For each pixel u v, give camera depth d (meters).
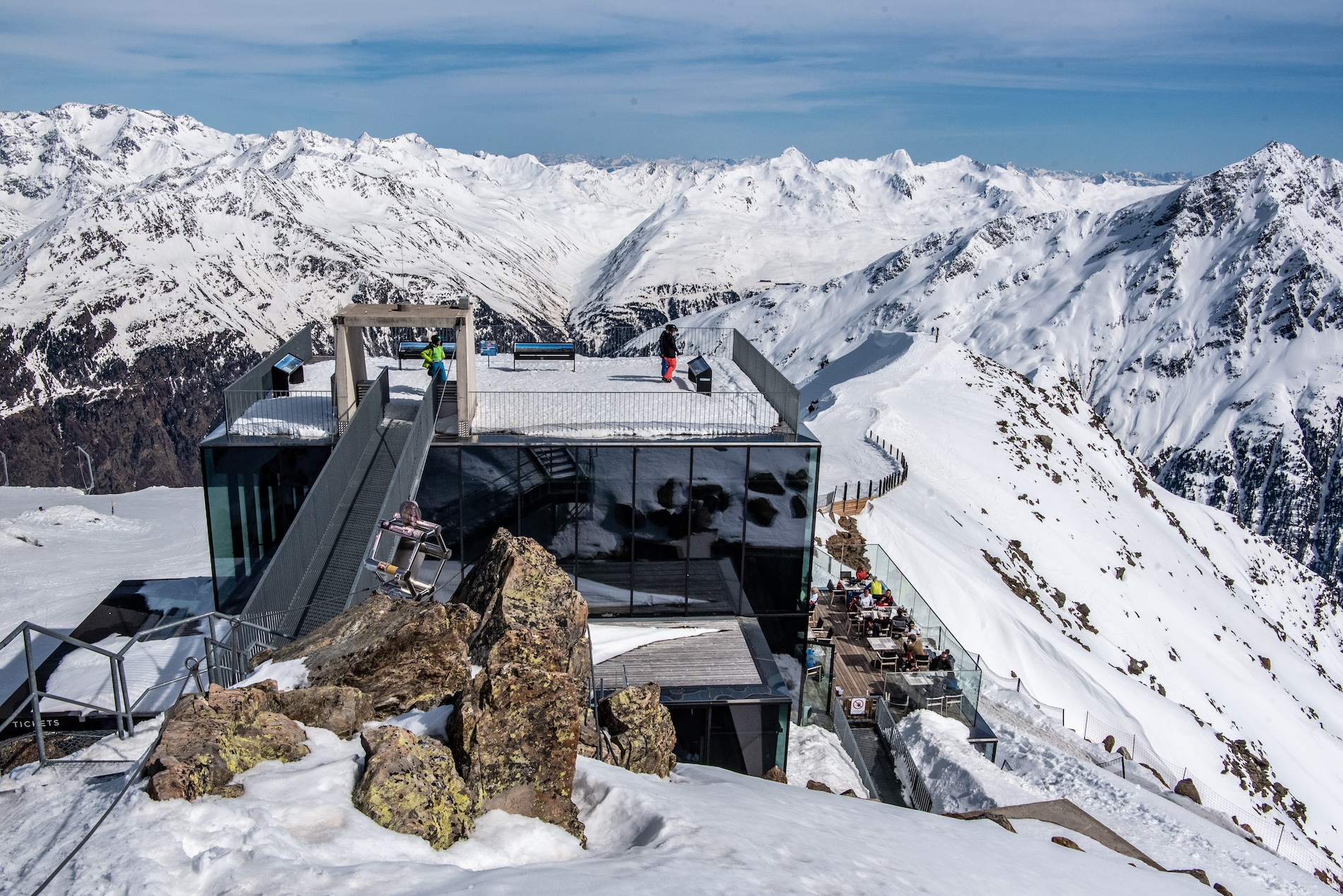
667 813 10.11
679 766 15.98
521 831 8.98
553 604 14.25
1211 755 50.72
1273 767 60.22
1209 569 103.69
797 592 27.64
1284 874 21.22
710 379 31.77
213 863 6.82
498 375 34.00
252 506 25.94
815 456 26.67
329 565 17.98
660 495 26.50
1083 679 49.09
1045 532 75.25
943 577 50.47
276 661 11.92
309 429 26.52
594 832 9.99
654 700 14.24
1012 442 93.50
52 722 19.00
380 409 27.20
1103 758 32.78
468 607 12.54
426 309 26.06
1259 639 88.31
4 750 13.15
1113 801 24.88
